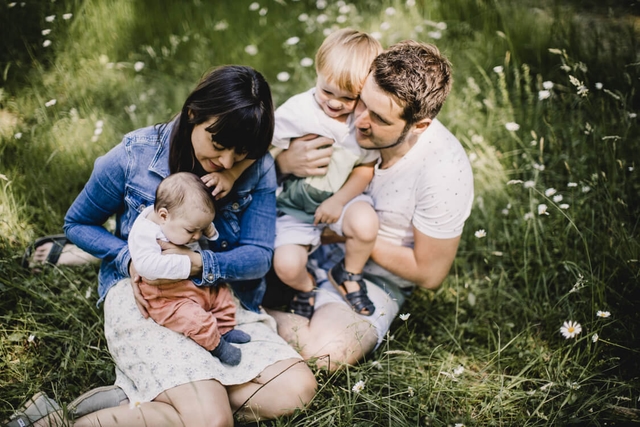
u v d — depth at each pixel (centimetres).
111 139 322
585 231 275
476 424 213
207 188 197
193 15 427
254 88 191
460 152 231
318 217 231
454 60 388
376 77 205
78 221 215
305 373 210
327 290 246
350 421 204
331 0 443
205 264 203
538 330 259
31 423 188
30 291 237
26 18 359
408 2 411
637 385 222
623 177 291
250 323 221
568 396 207
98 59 371
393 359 237
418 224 232
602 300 243
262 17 435
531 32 389
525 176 315
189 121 193
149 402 190
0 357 224
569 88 343
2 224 265
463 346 253
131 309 205
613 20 386
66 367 221
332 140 226
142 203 207
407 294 264
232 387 205
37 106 325
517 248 290
